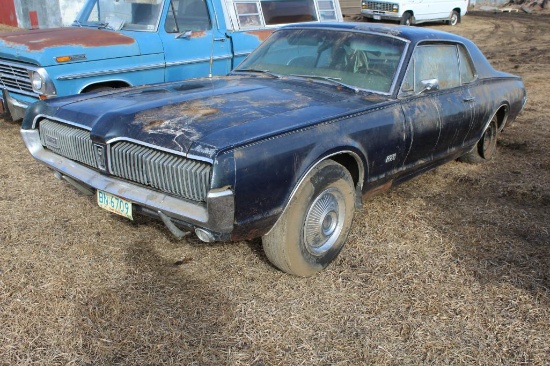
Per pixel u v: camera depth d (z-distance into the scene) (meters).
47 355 2.68
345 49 4.43
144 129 3.12
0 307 3.02
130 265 3.57
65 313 3.01
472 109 4.86
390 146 3.87
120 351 2.74
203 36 6.76
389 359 2.80
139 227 4.13
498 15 27.83
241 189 2.86
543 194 5.14
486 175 5.66
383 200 4.89
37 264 3.51
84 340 2.81
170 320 3.01
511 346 2.94
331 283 3.48
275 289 3.38
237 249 3.86
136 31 6.39
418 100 4.20
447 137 4.57
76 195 4.67
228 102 3.55
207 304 3.18
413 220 4.47
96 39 5.89
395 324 3.09
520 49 15.77
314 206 3.38
